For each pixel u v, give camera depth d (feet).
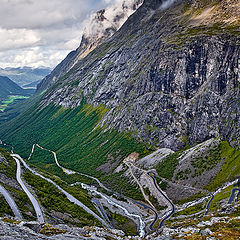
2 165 448.65
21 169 497.87
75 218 364.99
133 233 437.17
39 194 387.55
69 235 238.07
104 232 311.27
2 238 181.06
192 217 463.01
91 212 444.14
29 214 300.61
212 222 293.64
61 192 473.26
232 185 542.57
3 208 278.87
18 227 217.77
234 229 245.24
